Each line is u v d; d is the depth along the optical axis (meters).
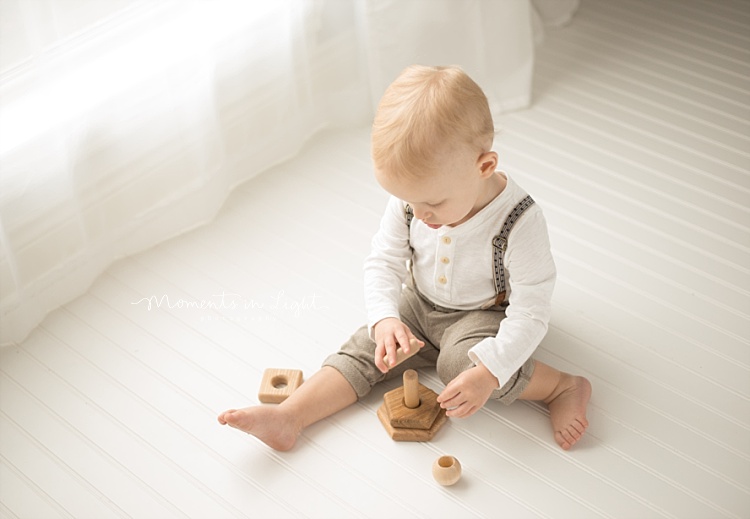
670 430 1.47
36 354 1.65
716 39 2.28
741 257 1.75
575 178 1.94
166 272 1.80
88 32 1.60
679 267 1.74
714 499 1.37
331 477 1.43
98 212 1.75
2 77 1.53
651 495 1.38
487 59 2.08
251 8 1.83
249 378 1.59
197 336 1.67
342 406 1.52
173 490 1.43
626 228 1.82
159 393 1.58
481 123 1.30
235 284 1.76
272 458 1.46
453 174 1.29
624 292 1.70
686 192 1.89
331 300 1.72
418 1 1.97
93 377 1.61
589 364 1.58
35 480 1.45
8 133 1.56
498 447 1.46
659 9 2.38
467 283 1.47
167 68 1.71
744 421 1.47
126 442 1.50
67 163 1.64
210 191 1.88
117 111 1.69
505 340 1.40
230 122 1.92
